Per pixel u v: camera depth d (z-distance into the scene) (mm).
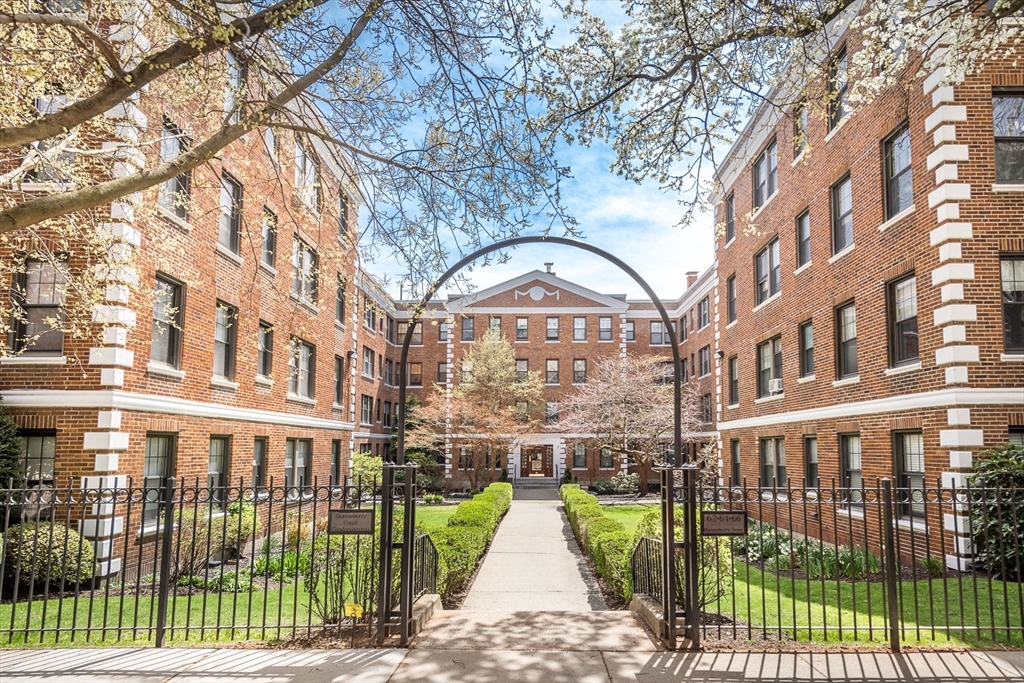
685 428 32125
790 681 5496
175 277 13266
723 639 6793
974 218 11289
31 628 7559
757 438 20656
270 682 5457
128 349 11766
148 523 12188
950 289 11203
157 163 9430
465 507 16953
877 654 6176
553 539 17469
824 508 15547
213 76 7410
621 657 6133
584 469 40562
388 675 5633
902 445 12914
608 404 33750
